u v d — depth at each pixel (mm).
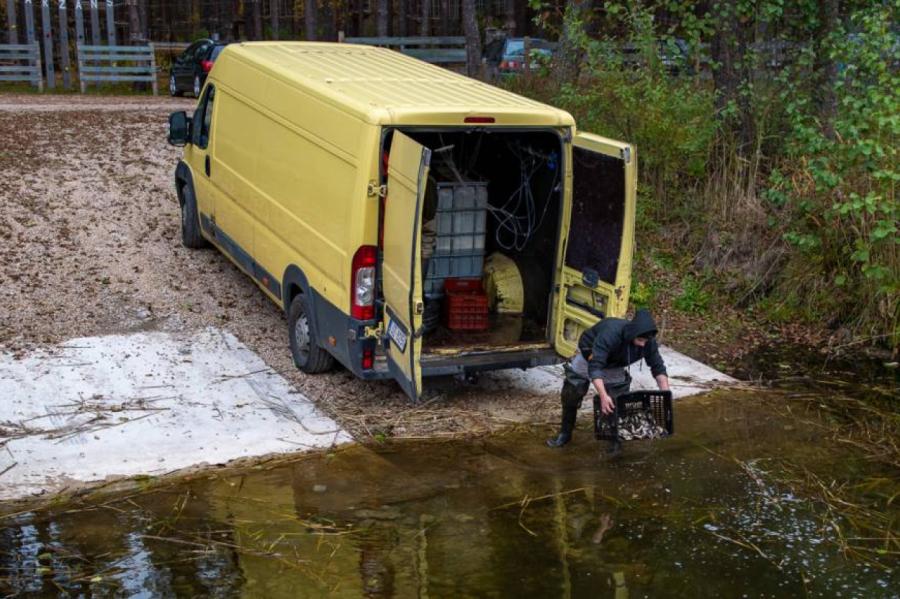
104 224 11797
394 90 8078
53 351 8562
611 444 7566
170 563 5730
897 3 10570
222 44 21750
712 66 12234
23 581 5469
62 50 24406
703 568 5871
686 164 12445
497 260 8844
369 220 7340
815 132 10500
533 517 6422
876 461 7441
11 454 6855
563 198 7945
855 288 10406
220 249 10414
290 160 8453
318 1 32781
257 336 9281
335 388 8336
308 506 6449
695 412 8266
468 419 7926
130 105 19922
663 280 11281
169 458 6965
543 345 8188
